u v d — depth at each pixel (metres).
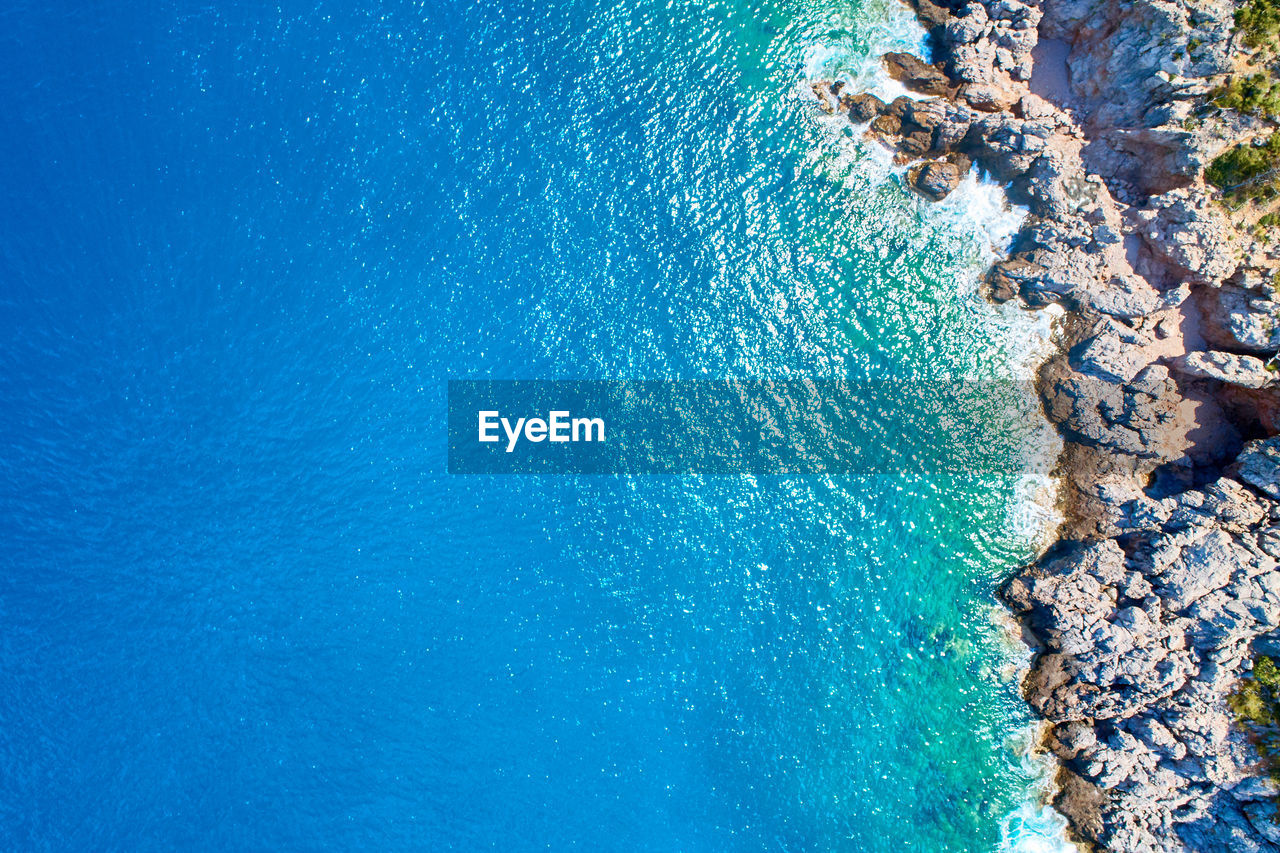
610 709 31.56
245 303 34.16
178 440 34.09
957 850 29.28
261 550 33.56
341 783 31.83
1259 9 26.06
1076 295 30.77
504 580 32.91
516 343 34.06
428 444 33.69
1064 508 30.84
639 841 30.34
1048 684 29.17
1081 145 30.73
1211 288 28.80
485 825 30.94
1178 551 27.61
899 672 31.05
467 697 32.03
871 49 33.09
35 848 32.38
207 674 33.06
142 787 32.41
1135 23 28.00
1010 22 30.86
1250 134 26.98
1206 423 29.58
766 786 30.61
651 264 34.16
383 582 33.12
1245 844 25.70
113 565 33.84
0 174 34.22
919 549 31.77
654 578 32.62
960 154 32.53
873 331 33.06
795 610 32.03
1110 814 27.97
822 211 33.50
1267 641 26.16
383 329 34.09
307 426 33.88
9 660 33.66
